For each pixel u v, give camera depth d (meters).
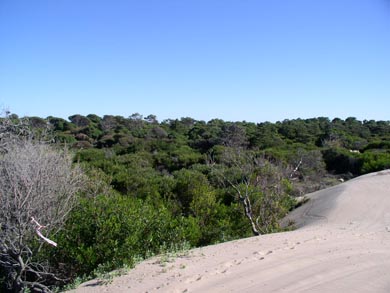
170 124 65.25
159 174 23.69
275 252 8.04
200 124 61.62
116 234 8.38
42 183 7.09
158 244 9.02
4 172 7.00
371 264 7.21
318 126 60.62
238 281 6.54
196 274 6.91
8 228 6.78
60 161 8.63
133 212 8.91
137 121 60.69
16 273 7.22
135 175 17.80
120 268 7.65
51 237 7.87
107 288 6.62
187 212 13.85
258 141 42.03
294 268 7.06
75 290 6.75
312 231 10.58
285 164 24.55
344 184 18.17
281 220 15.35
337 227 11.48
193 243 10.20
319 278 6.57
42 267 7.61
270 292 6.07
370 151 35.03
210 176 18.36
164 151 37.12
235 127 44.25
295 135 50.97
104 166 22.86
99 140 45.81
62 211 7.53
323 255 7.78
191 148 40.78
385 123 67.81
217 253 8.19
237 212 13.09
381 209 13.84
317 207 15.27
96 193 11.35
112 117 60.81
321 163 30.55
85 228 8.35
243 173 15.70
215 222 12.41
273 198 14.40
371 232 10.36
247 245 8.77
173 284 6.48
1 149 8.16
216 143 40.00
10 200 6.81
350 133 54.78
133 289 6.43
